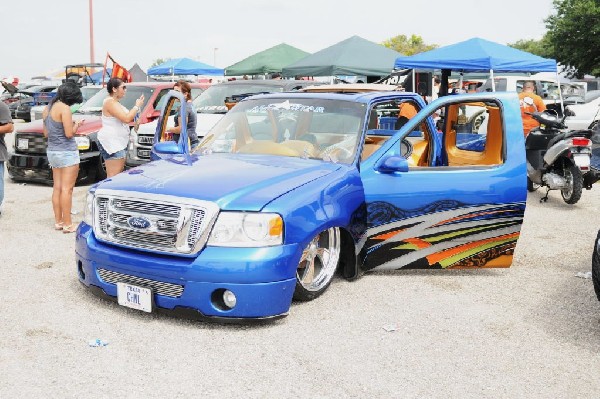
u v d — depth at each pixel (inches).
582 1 1294.3
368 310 187.9
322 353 158.1
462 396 138.4
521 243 278.4
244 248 165.2
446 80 534.0
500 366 153.6
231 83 475.2
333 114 221.0
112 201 177.3
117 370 147.2
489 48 498.0
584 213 348.5
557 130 376.5
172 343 161.9
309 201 179.2
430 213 209.2
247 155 213.3
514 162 214.1
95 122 427.5
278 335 168.1
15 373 144.9
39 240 268.7
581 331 176.9
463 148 277.1
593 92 725.3
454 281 217.9
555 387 143.7
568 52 1333.7
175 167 195.6
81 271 191.2
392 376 146.9
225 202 167.0
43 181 417.7
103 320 175.9
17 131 409.1
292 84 463.5
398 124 303.9
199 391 138.3
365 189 203.0
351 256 205.8
